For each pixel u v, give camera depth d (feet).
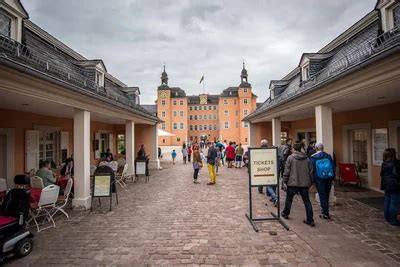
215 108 235.61
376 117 28.35
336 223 18.08
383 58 13.94
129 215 21.06
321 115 23.61
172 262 12.91
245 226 17.90
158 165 55.31
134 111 36.47
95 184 23.21
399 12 20.83
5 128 25.48
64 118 36.24
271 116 40.29
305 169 18.01
